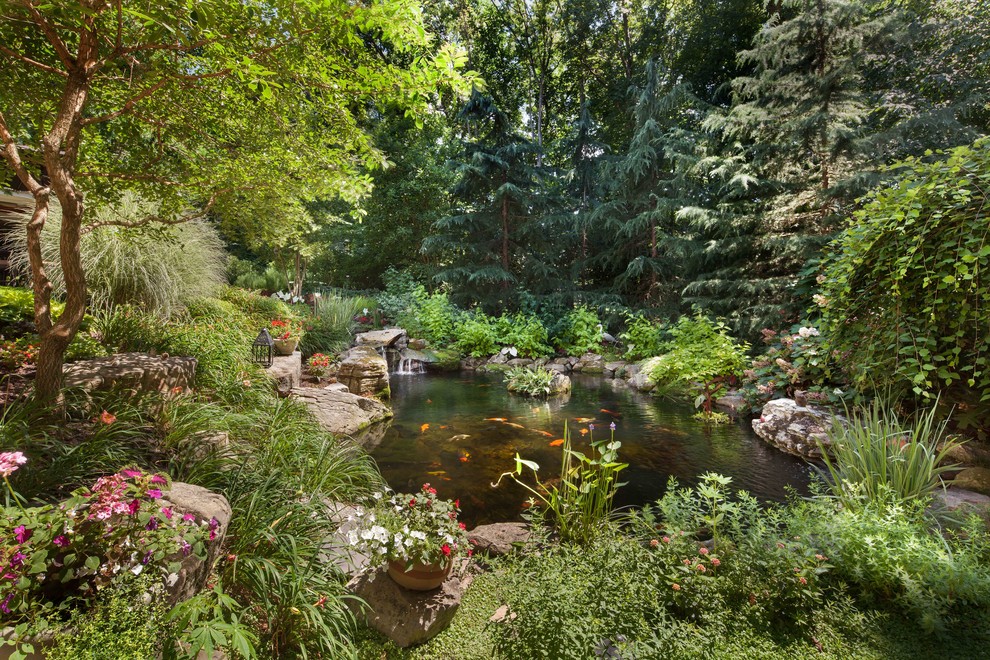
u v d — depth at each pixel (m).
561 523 2.73
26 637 1.10
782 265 7.76
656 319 10.41
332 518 2.58
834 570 2.16
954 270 3.46
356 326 11.23
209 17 1.71
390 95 2.45
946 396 3.73
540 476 3.93
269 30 1.91
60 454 2.08
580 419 5.77
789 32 6.85
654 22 15.69
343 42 2.17
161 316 5.21
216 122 2.93
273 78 2.23
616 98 15.59
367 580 2.12
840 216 6.60
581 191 14.35
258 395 4.32
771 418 4.77
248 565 1.80
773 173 7.79
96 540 1.29
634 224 10.93
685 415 5.95
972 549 2.14
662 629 1.67
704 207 9.61
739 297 8.04
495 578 2.39
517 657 1.62
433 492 2.31
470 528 3.05
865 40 6.86
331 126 2.96
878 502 2.57
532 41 18.81
